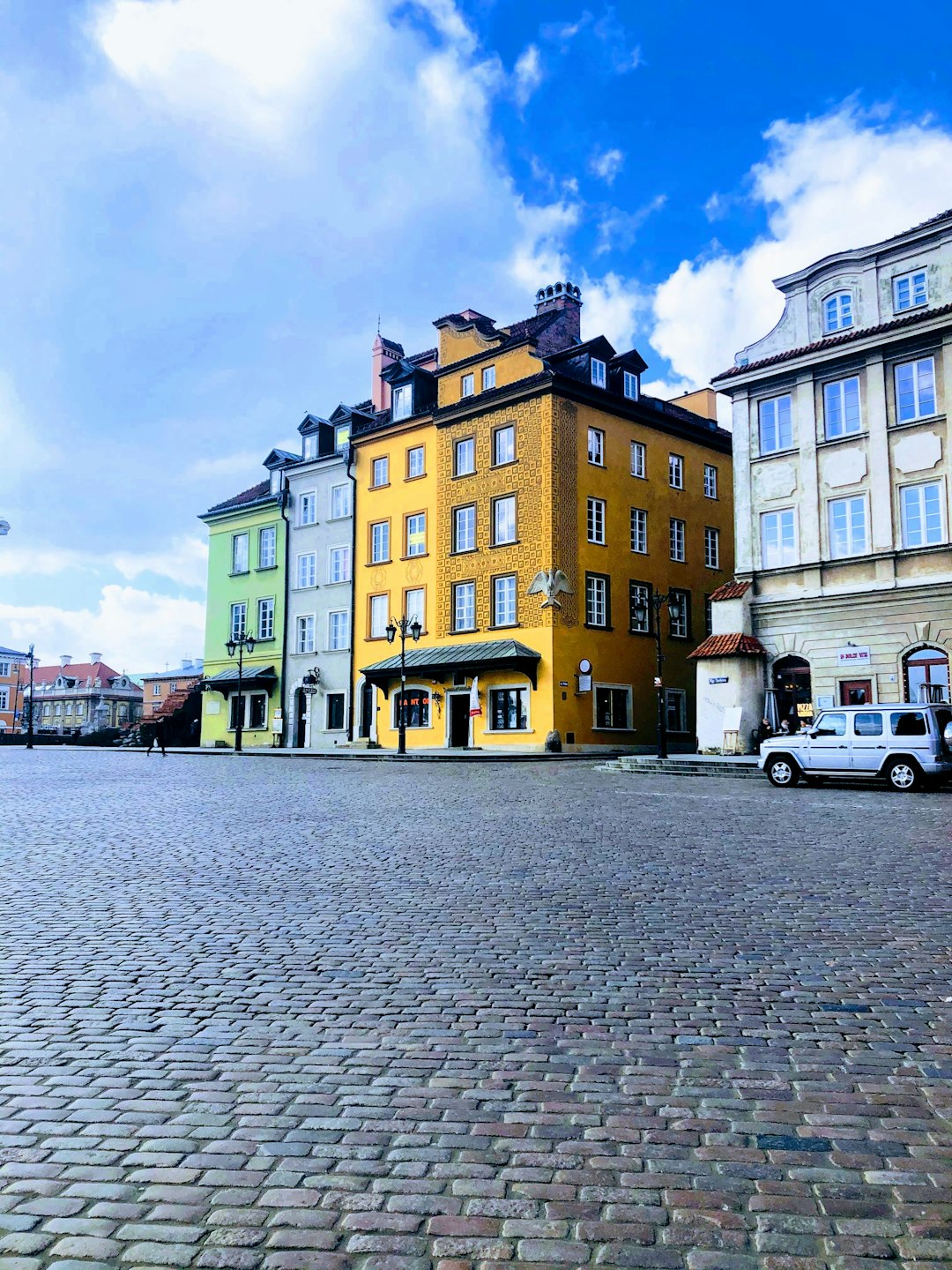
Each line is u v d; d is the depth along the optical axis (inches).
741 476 1216.8
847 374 1130.0
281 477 1991.9
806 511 1148.5
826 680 1111.6
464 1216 124.5
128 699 5007.4
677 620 1658.5
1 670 4741.6
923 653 1041.5
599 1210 126.0
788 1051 184.5
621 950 262.2
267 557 2020.2
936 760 750.5
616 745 1504.7
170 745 2237.9
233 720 2050.9
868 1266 113.8
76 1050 185.0
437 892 343.0
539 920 298.4
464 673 1542.8
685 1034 194.7
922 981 232.8
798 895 336.5
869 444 1101.1
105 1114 155.1
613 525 1553.9
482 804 660.1
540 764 1190.3
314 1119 153.4
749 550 1202.6
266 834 503.8
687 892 343.6
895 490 1079.0
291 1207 126.4
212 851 444.5
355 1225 122.3
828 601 1115.3
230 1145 144.3
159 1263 114.0
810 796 717.9
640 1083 168.7
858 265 1146.0
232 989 225.3
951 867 391.2
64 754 1811.0
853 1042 189.5
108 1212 125.0
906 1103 160.1
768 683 1162.0
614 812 605.6
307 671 1888.5
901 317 1100.5
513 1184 132.5
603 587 1523.1
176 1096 162.6
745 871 385.4
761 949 263.3
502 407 1536.7
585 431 1525.6
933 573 1040.8
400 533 1722.4
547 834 499.2
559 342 1644.9
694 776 944.3
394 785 845.8
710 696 1163.9
